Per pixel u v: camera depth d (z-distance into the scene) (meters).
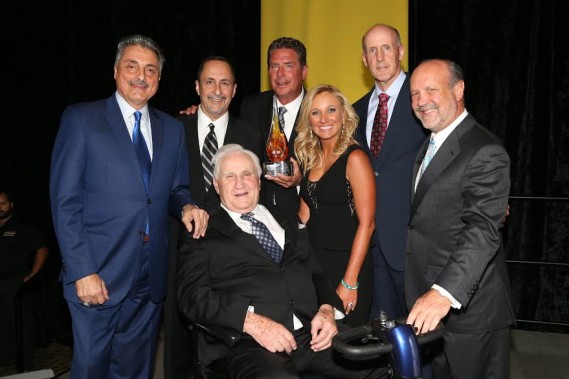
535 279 4.43
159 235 2.74
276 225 2.65
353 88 4.26
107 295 2.58
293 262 2.57
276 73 3.29
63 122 2.62
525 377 3.69
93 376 2.64
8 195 4.16
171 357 3.16
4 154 4.78
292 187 3.21
